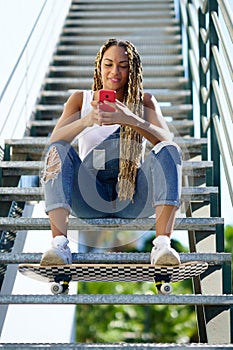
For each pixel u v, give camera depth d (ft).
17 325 17.71
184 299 11.07
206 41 18.10
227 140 13.88
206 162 16.25
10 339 16.99
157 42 27.89
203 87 19.12
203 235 14.92
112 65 12.77
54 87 24.54
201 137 18.93
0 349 10.07
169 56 26.32
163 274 11.54
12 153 18.48
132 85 12.73
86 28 29.07
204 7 18.04
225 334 12.71
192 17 21.70
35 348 10.05
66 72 25.35
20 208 17.71
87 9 31.04
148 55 26.91
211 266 13.87
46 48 24.41
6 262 13.35
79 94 12.91
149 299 11.07
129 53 12.81
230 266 13.24
